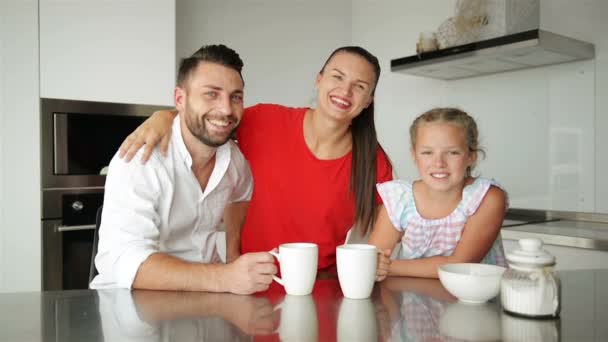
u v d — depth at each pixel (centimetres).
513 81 262
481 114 278
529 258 72
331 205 152
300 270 85
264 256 88
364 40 347
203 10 308
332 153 152
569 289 90
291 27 339
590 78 233
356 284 83
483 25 239
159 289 92
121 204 113
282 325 68
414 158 133
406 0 315
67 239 237
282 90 337
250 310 76
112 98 243
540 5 252
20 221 225
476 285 79
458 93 289
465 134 124
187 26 301
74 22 233
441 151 123
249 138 157
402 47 319
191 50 303
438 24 296
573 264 200
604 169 229
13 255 224
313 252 86
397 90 325
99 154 242
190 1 302
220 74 118
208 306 79
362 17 347
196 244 138
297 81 342
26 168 225
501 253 143
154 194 120
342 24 355
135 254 97
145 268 93
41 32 226
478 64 247
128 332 65
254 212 158
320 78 148
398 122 325
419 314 75
